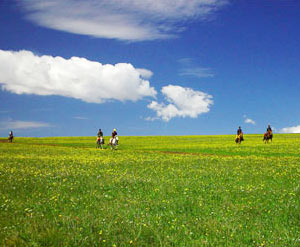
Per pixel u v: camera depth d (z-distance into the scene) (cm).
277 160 3303
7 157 3716
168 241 870
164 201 1338
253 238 891
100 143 6016
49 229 923
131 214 1126
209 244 855
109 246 829
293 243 849
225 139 9225
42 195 1488
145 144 7131
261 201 1348
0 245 808
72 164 2952
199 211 1200
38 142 8019
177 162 3123
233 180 1944
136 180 1919
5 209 1170
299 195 1468
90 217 1068
